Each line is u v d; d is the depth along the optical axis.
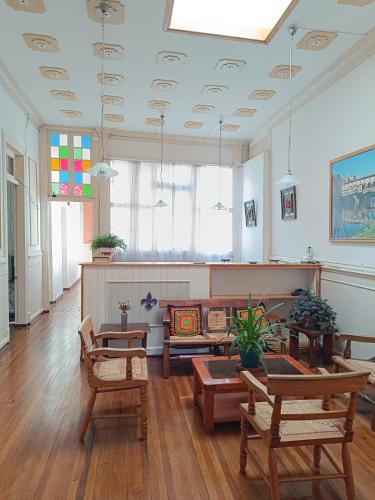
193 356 3.43
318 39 3.31
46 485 1.85
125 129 6.08
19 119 4.76
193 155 6.48
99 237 4.75
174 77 4.13
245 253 6.49
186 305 3.67
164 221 6.38
